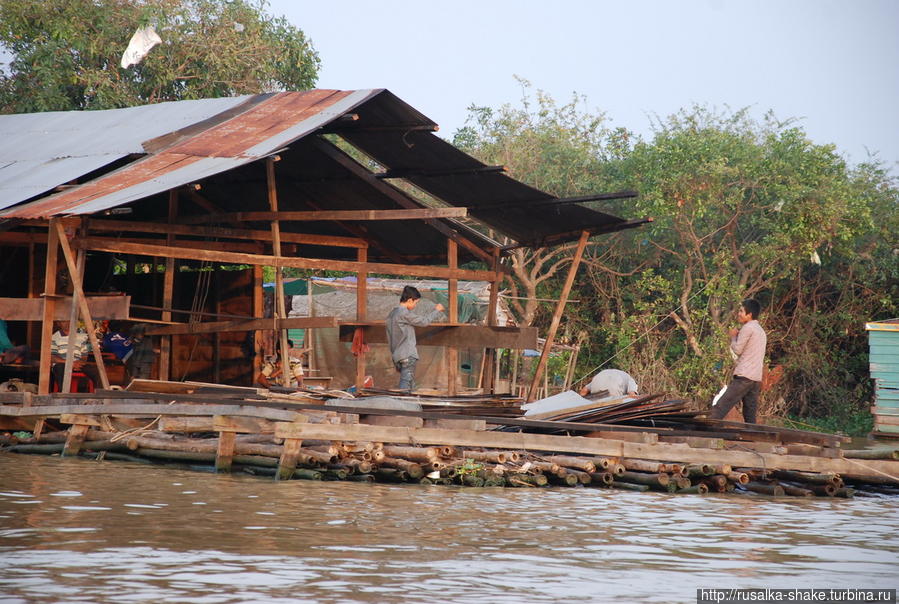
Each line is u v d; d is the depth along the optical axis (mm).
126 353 58125
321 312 85062
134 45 54812
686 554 26234
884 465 42250
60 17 100625
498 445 40938
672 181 91750
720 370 92562
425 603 19969
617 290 104125
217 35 103125
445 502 34406
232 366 66000
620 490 40469
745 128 104312
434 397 43969
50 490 34219
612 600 20781
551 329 59625
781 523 32562
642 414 45438
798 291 100938
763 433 44938
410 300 54031
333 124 53438
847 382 101438
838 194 91438
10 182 57188
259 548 24906
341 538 26641
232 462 41438
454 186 57812
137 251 49906
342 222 66875
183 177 48875
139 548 24484
